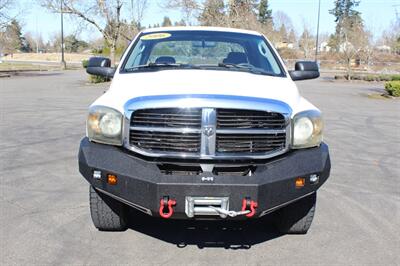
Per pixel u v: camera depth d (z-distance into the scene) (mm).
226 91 4074
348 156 8922
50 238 4629
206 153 3854
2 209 5426
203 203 3836
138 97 4023
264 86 4426
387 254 4441
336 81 40062
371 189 6660
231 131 3871
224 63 5289
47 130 10875
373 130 12398
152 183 3822
